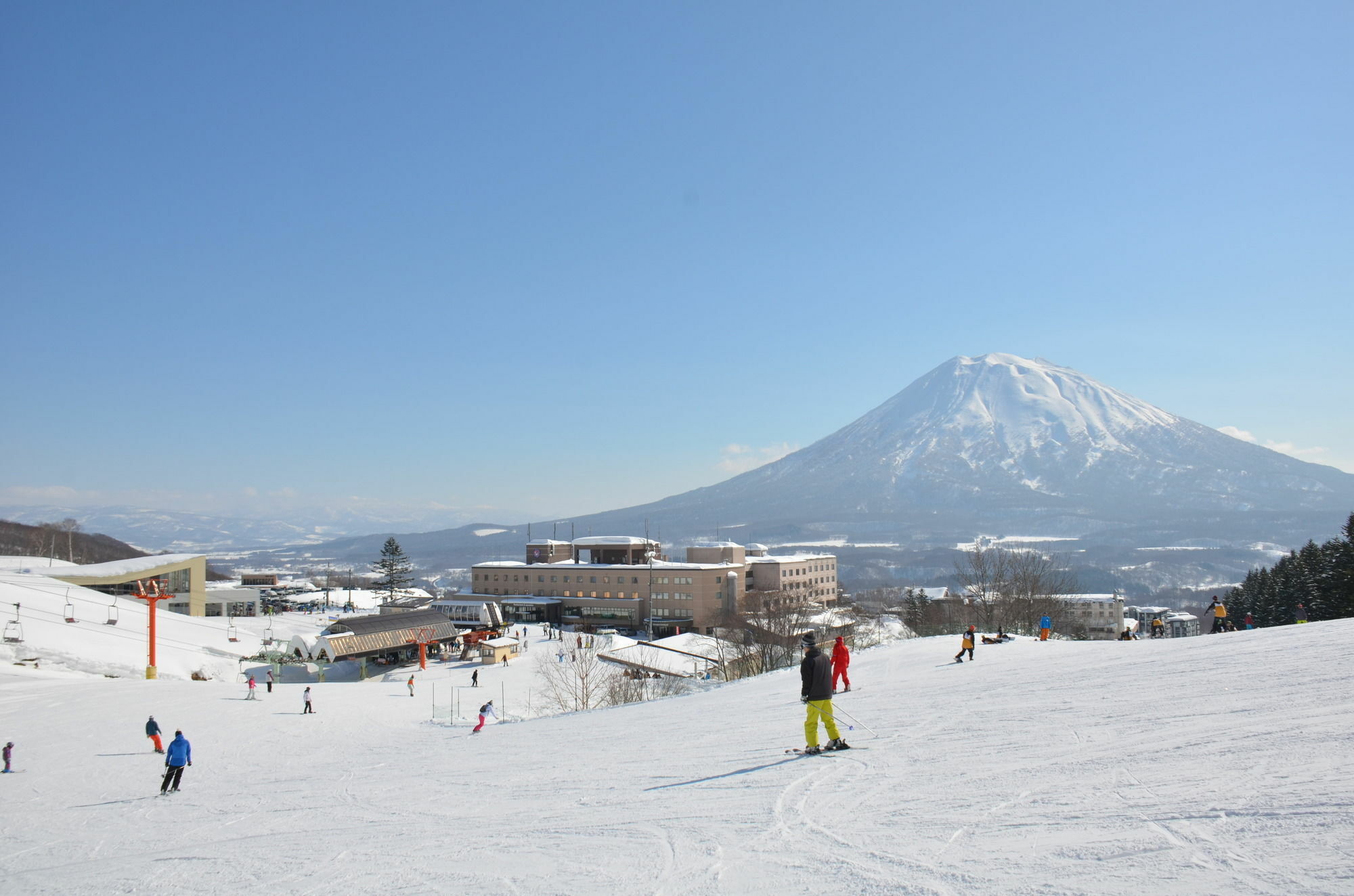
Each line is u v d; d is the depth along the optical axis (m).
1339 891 7.18
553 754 25.17
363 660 99.00
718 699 34.81
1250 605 140.00
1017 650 37.19
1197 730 15.08
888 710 23.28
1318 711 15.25
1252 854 8.45
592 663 78.88
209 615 173.88
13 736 47.28
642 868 11.18
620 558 195.50
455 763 27.20
